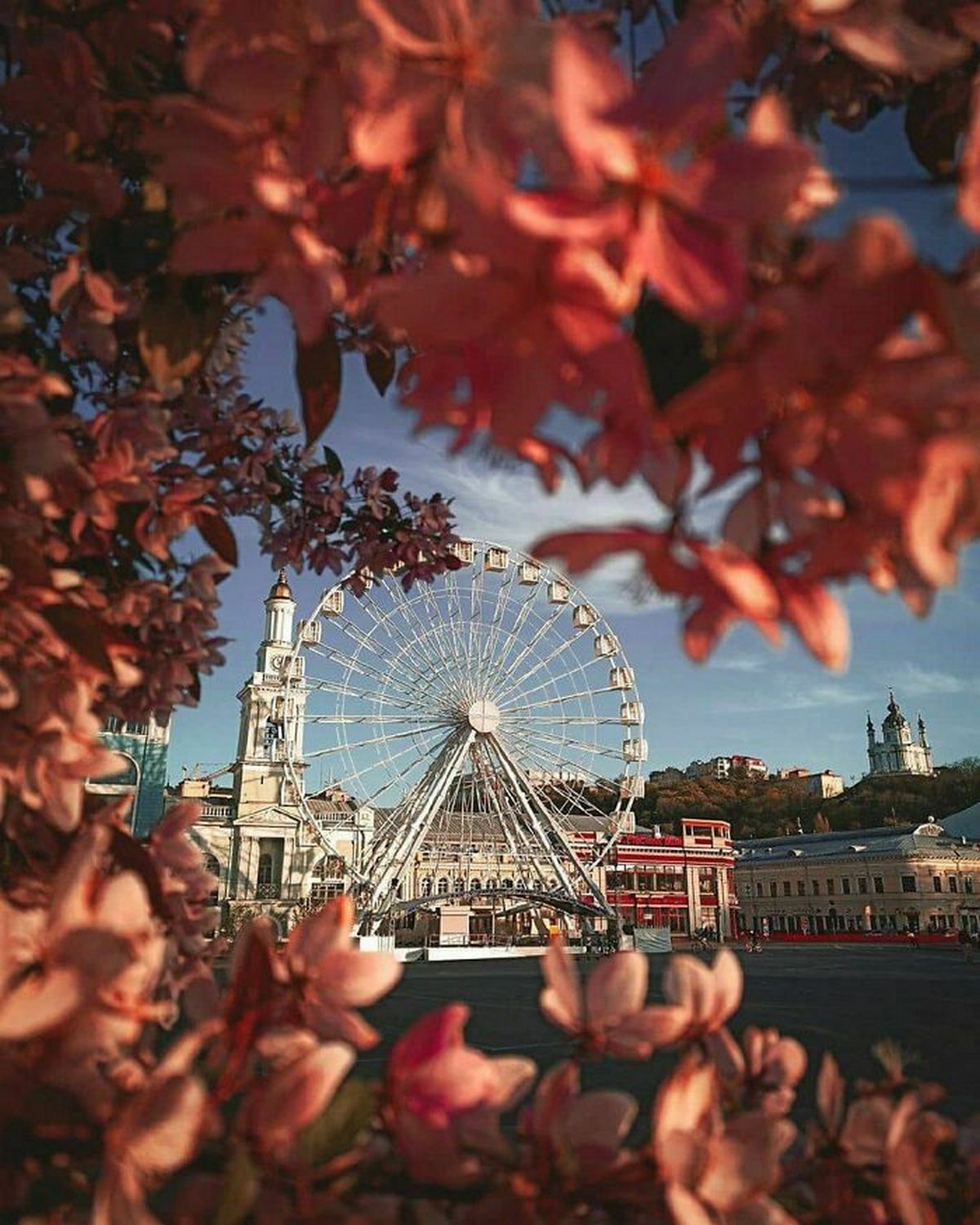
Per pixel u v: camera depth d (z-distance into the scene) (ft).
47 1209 2.61
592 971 3.44
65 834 4.14
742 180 1.76
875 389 1.75
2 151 4.99
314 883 167.94
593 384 1.94
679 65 1.84
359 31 2.06
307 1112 2.49
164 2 4.00
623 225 1.80
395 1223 2.57
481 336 1.92
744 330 1.83
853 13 2.47
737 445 2.00
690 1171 2.52
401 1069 2.84
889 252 1.65
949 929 233.96
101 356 4.51
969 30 3.47
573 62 1.79
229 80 2.23
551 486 2.35
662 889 231.71
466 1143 2.66
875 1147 3.33
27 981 2.38
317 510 9.04
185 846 4.87
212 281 4.09
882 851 244.83
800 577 2.19
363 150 2.10
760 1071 3.70
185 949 4.68
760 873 267.39
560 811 153.48
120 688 5.49
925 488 1.78
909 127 4.15
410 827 129.39
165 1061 2.35
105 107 3.93
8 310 3.75
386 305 1.91
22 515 3.58
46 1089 2.27
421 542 9.48
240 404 6.75
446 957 148.46
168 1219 2.43
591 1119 2.83
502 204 1.76
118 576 5.49
